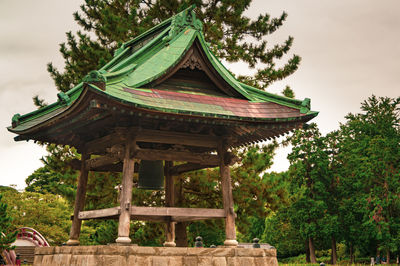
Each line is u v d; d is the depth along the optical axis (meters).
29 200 37.22
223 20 22.12
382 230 45.47
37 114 12.14
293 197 21.33
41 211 36.34
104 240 29.33
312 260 51.94
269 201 19.70
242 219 19.88
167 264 8.57
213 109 9.27
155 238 21.94
